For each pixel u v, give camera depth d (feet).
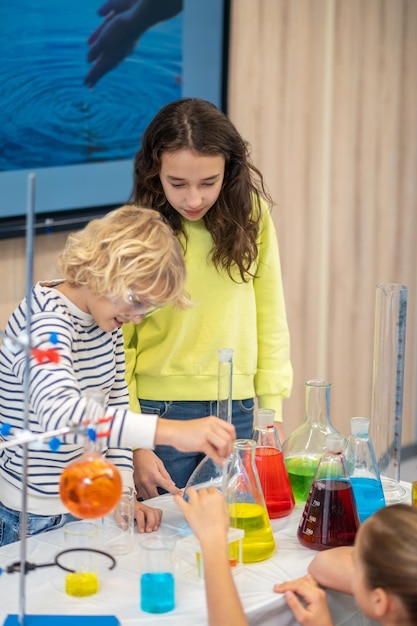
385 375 5.95
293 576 4.78
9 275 8.27
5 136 7.85
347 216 11.47
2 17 7.63
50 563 4.79
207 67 9.30
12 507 5.40
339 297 11.64
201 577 4.68
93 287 4.96
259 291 6.88
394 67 11.62
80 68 8.24
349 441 5.55
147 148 6.17
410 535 4.20
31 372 4.72
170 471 6.64
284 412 11.19
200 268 6.49
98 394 4.40
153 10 8.68
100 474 4.06
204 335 6.57
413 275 12.72
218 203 6.37
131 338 6.58
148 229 4.92
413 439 13.23
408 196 12.32
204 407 6.71
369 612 4.30
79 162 8.45
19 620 4.18
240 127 9.89
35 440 4.04
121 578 4.69
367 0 11.02
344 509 4.99
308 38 10.39
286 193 10.60
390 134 11.80
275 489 5.35
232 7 9.48
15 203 8.04
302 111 10.54
